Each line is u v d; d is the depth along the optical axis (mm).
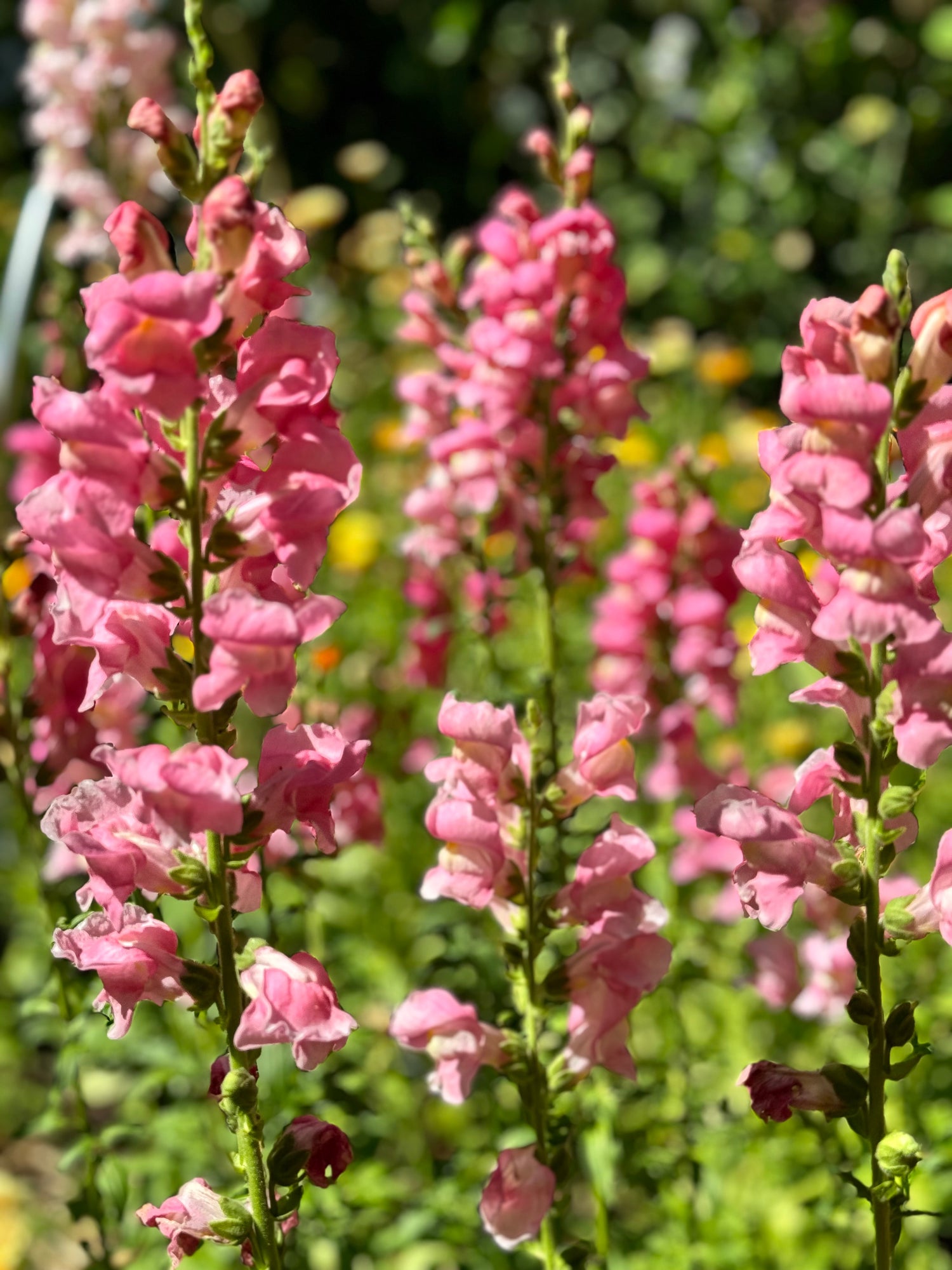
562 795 1896
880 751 1774
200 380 1595
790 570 1774
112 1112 4195
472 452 3199
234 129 1661
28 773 2738
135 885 1743
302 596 1770
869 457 1648
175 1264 1827
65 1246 3613
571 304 3133
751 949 2965
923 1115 2875
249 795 1771
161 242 1675
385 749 3990
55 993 2670
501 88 10477
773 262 9031
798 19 9297
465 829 1831
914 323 1720
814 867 1781
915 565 1734
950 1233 3090
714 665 3463
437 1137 3568
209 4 8484
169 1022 3059
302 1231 2670
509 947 1938
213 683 1612
